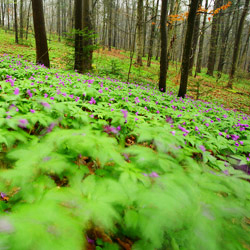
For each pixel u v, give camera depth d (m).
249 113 11.44
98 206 0.95
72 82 5.79
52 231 0.71
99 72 11.98
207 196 1.15
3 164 1.49
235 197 1.27
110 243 1.26
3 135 1.64
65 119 2.65
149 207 1.04
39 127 2.45
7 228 0.66
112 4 24.94
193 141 2.66
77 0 9.40
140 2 13.03
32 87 4.12
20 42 20.66
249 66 38.72
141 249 1.12
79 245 0.70
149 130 1.90
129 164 1.42
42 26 9.00
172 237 1.13
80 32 9.20
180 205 1.01
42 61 9.38
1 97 2.87
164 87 9.91
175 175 1.27
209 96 14.08
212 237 0.93
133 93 6.26
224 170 1.91
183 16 11.78
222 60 27.28
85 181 1.14
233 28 33.72
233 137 3.77
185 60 8.84
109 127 2.46
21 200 1.11
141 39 19.12
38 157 1.30
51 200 0.90
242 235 1.04
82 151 1.27
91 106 3.33
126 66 18.25
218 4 21.08
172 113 4.97
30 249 0.62
